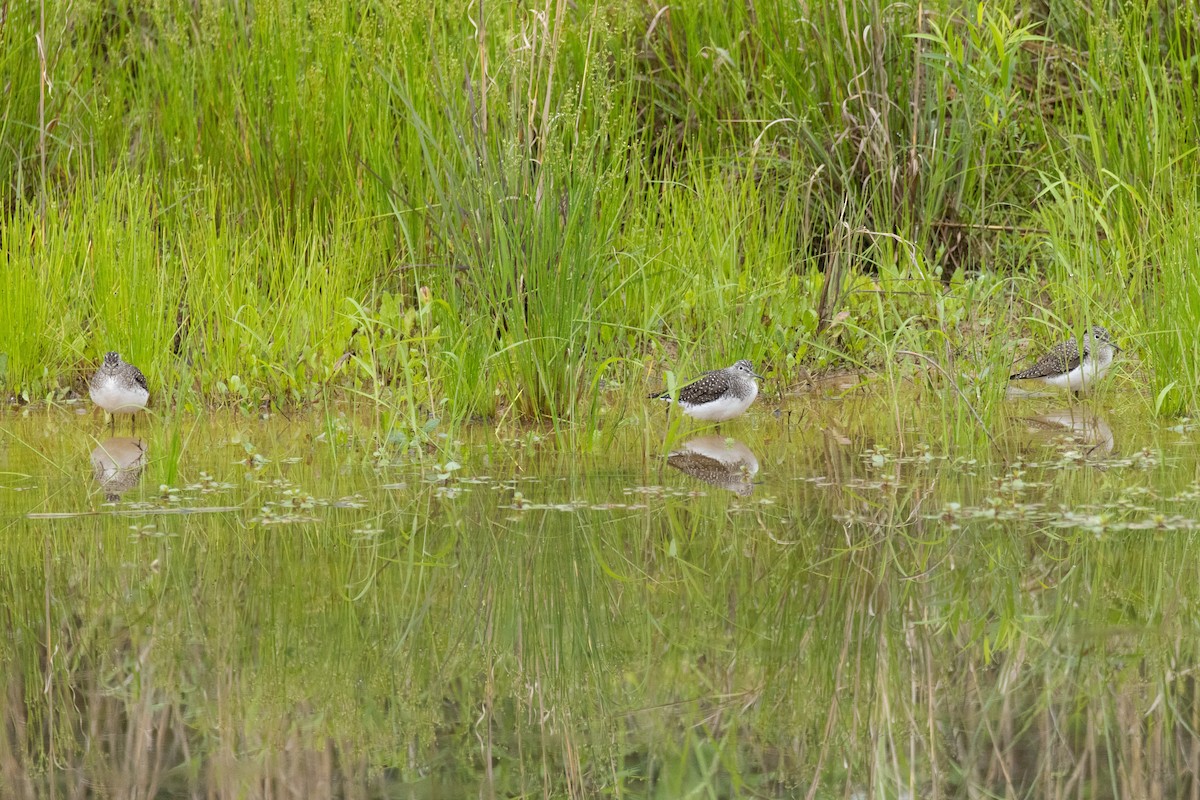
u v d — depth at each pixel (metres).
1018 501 9.64
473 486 10.33
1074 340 13.18
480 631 7.40
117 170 15.02
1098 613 7.43
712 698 6.54
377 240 15.23
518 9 14.66
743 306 14.28
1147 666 6.71
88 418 13.12
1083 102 15.10
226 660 6.97
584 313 12.52
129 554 8.62
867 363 14.62
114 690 6.61
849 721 6.25
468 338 12.68
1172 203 14.18
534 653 7.11
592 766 5.84
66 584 8.05
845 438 11.98
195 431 12.54
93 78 17.25
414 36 15.16
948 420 12.27
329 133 15.48
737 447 11.68
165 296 14.37
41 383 13.94
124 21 17.56
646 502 9.78
